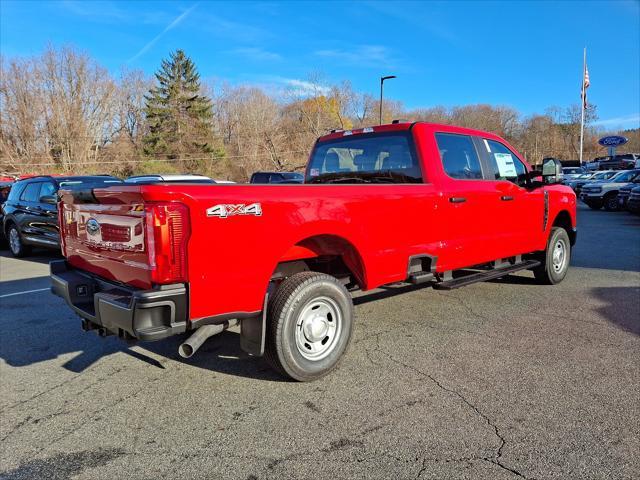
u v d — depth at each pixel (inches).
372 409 134.0
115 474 108.4
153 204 118.7
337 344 157.5
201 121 2253.9
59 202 171.5
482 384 147.9
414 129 195.8
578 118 2603.3
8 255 461.4
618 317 212.1
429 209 188.4
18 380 158.7
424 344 182.1
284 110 2418.8
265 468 109.3
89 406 140.0
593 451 112.6
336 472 107.2
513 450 113.6
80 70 2085.4
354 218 160.6
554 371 156.3
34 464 112.7
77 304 149.3
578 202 1112.2
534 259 270.4
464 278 210.5
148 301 117.6
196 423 129.0
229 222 128.5
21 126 1990.7
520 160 249.8
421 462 109.9
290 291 145.2
